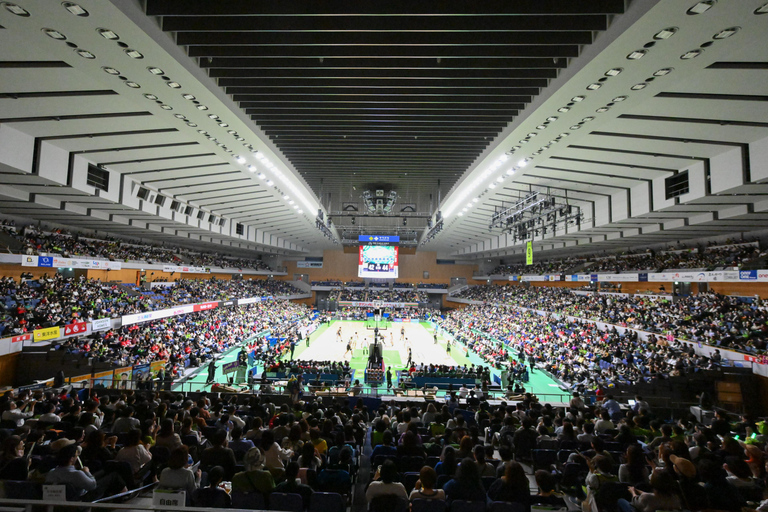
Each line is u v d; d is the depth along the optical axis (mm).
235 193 27406
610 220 24953
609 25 8188
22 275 24969
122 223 27328
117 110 13570
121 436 7543
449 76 11047
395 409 12055
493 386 20266
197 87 11125
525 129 14180
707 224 22828
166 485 4715
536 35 8914
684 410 13508
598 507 5090
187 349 26391
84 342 22250
